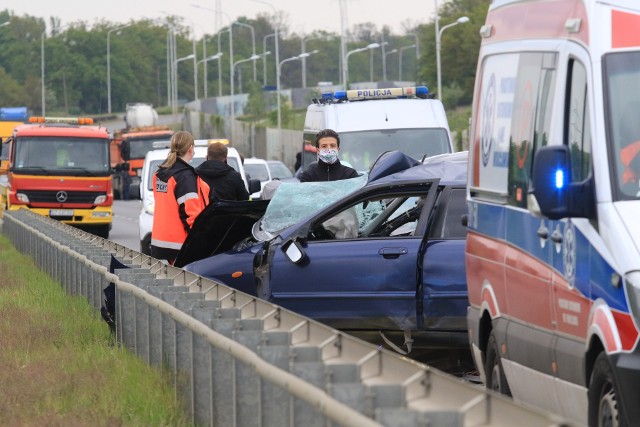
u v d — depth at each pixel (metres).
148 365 20.11
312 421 11.05
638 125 14.35
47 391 19.08
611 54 14.66
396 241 22.39
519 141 16.73
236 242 25.86
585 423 14.45
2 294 34.31
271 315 15.02
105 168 71.50
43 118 74.19
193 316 16.31
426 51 194.50
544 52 16.14
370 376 11.32
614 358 13.33
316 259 22.70
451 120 157.50
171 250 27.34
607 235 13.81
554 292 15.20
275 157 157.62
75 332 25.62
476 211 18.61
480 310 18.38
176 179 27.14
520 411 8.84
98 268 27.14
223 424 14.72
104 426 16.41
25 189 70.62
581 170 14.80
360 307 22.39
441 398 9.99
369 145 46.38
